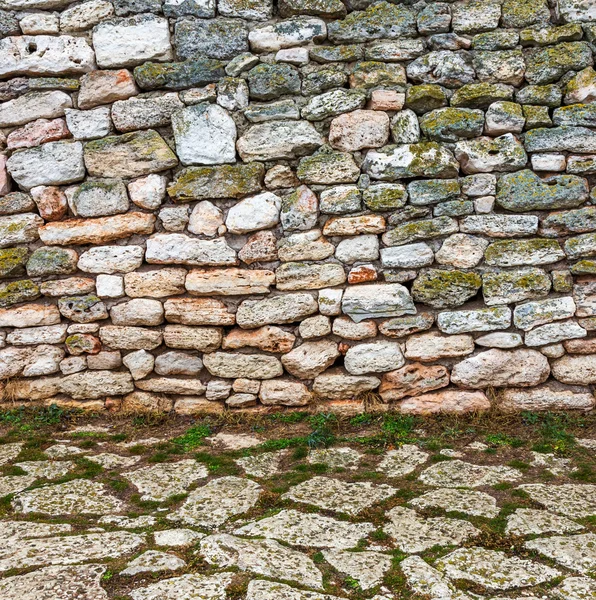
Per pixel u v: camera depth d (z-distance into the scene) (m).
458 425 3.90
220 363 4.12
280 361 4.10
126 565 2.44
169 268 4.11
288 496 3.07
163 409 4.20
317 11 3.98
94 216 4.11
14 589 2.30
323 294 4.03
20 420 4.07
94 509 2.97
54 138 4.11
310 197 4.00
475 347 4.04
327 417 4.00
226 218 4.05
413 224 3.96
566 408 4.02
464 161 3.96
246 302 4.07
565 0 3.93
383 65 3.96
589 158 3.91
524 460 3.45
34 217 4.14
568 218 3.92
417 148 3.94
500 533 2.69
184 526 2.80
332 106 3.96
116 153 4.07
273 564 2.46
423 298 4.00
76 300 4.15
